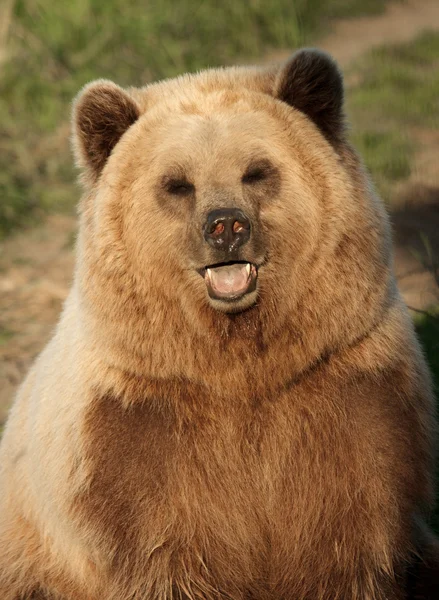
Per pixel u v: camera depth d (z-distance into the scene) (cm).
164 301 725
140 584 738
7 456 872
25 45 2216
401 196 1686
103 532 729
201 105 748
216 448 726
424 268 1376
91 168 765
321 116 755
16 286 1539
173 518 726
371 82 2358
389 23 2975
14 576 833
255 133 726
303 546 745
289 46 2680
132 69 2250
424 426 755
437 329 1130
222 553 739
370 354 732
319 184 728
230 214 690
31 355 1330
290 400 730
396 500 738
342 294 715
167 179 725
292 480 734
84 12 2305
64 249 1681
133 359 724
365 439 729
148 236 725
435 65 2538
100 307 732
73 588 793
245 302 709
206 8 2562
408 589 809
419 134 2045
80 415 734
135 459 719
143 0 2445
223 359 721
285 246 724
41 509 788
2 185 1838
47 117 2075
